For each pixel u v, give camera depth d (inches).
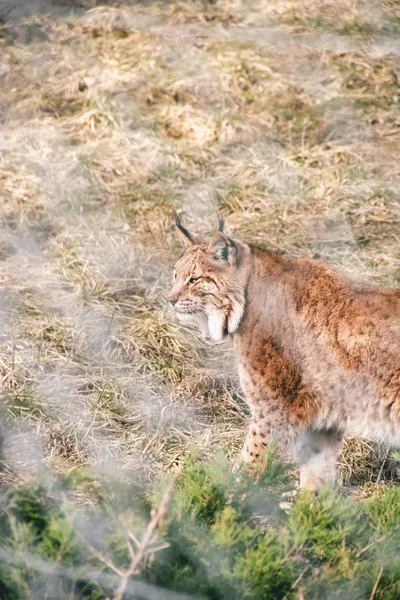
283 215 503.5
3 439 354.9
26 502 244.7
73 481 269.0
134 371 407.2
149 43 617.0
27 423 366.0
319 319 332.2
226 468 256.4
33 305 436.1
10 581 226.2
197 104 570.9
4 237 477.4
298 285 339.3
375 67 604.4
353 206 510.6
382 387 325.7
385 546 242.7
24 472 336.2
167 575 228.7
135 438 370.9
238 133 553.9
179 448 370.0
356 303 329.7
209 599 227.8
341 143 550.3
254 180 523.8
